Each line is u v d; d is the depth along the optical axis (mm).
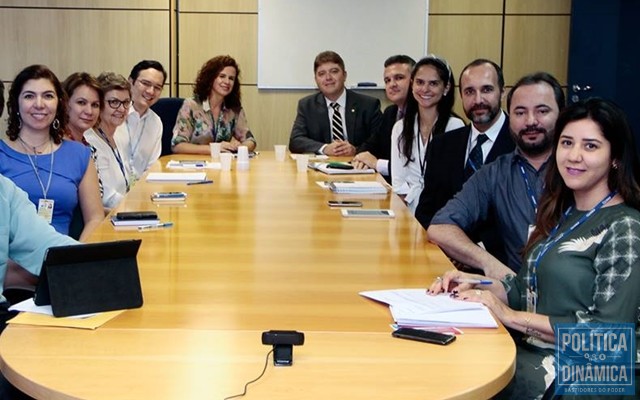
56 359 1476
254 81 7090
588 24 6656
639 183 1991
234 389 1338
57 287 1729
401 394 1333
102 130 4234
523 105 2732
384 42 6992
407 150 4336
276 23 6992
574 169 2016
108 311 1779
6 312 2328
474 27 7000
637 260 1851
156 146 5461
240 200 3486
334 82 5891
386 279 2137
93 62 7004
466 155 3514
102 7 6938
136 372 1415
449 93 4195
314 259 2363
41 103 3160
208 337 1624
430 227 2859
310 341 1609
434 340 1605
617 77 6605
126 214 2912
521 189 2811
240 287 2029
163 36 6973
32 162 3209
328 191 3812
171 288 2006
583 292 1963
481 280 2168
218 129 5871
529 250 2244
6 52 6977
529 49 7004
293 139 5973
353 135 5973
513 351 1571
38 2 6922
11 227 2350
